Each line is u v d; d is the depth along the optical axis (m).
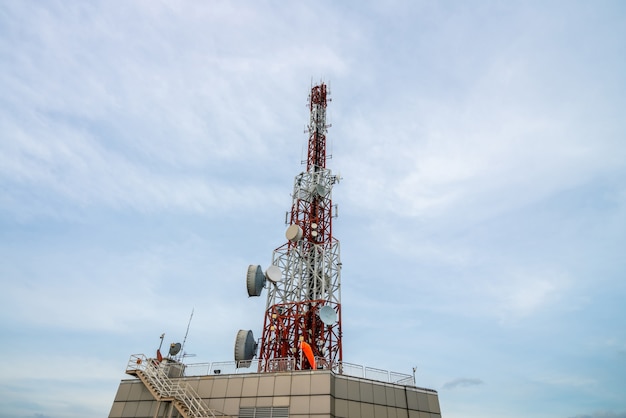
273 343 47.16
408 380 36.81
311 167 63.97
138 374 34.25
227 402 33.94
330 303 48.91
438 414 35.72
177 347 40.09
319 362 41.62
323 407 31.44
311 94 74.06
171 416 32.56
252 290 49.00
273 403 32.91
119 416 35.06
